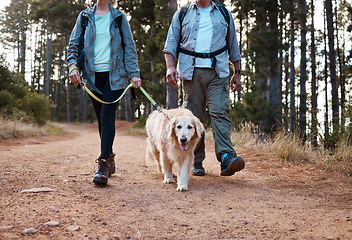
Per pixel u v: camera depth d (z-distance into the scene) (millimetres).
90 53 3514
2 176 3459
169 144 3525
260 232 2027
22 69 43688
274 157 5590
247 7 13609
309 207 2625
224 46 3969
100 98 3656
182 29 4008
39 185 3098
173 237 1928
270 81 12953
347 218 2160
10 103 15961
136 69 3646
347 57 26578
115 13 3637
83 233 1901
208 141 9047
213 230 2070
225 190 3320
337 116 6047
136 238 1887
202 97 4012
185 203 2766
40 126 17625
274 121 11961
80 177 3682
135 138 14266
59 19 34344
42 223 2010
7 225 1917
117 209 2475
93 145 9172
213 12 3982
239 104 12656
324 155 5188
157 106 3688
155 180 3832
